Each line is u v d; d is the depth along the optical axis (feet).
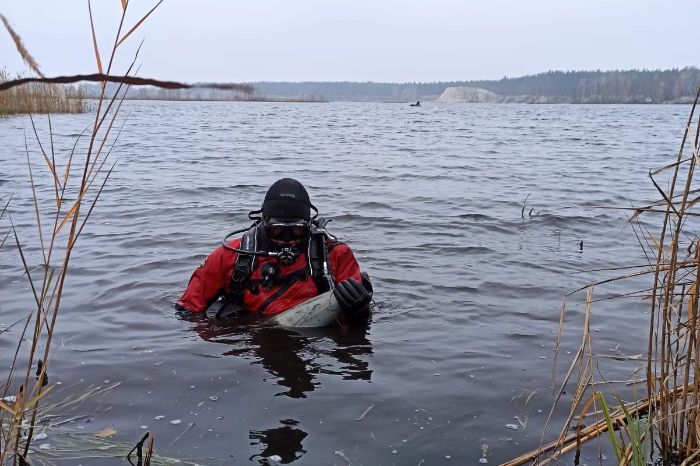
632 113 192.34
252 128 84.89
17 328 11.18
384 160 43.06
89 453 6.93
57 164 36.17
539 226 21.01
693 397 6.84
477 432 7.70
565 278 14.93
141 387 8.84
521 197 27.09
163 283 14.23
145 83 2.88
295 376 9.39
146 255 16.63
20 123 64.95
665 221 7.35
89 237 18.57
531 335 11.24
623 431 7.46
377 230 20.45
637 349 10.43
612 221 21.67
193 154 45.78
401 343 10.86
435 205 25.05
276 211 12.32
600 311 12.49
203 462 6.89
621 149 53.67
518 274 15.30
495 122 117.70
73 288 13.69
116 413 8.03
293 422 7.91
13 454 6.48
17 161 36.70
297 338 11.04
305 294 12.39
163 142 56.70
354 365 9.85
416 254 17.34
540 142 62.85
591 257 16.88
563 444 7.28
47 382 8.87
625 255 17.08
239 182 30.99
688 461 6.77
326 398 8.63
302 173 35.14
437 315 12.41
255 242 12.53
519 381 9.21
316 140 63.36
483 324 11.87
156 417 7.96
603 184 31.24
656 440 7.34
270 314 12.21
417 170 37.09
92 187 28.30
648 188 29.78
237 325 11.68
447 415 8.13
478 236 19.60
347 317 11.91
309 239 12.68
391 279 14.89
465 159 44.34
